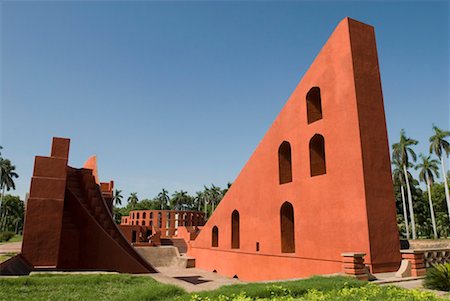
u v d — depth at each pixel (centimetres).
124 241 1923
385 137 1322
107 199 2889
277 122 1775
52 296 795
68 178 2073
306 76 1594
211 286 994
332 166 1359
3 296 761
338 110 1368
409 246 1474
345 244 1245
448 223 5006
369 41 1422
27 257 1429
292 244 1656
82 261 1667
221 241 2261
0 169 5353
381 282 988
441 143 3869
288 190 1612
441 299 666
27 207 1477
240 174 2088
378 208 1210
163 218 5969
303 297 716
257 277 1788
